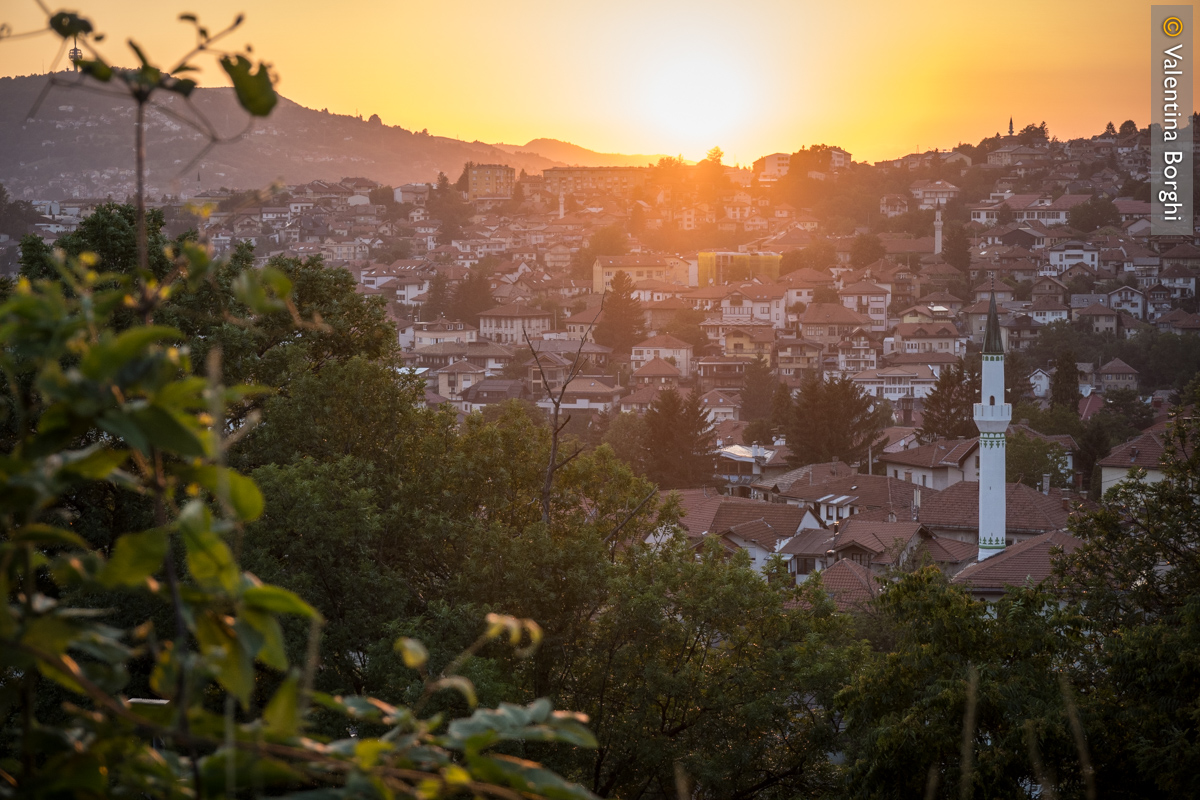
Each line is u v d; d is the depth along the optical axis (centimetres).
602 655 2019
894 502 6550
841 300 16375
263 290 262
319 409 2338
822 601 2131
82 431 272
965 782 345
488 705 1709
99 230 2322
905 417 11131
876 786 1570
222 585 275
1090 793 400
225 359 2347
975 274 18038
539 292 19100
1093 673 1875
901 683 1689
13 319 264
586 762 1956
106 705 262
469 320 16975
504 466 2339
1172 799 1434
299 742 276
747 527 5806
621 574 2088
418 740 295
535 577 1992
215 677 277
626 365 14012
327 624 1967
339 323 2684
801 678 1903
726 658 2091
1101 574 2322
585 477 2431
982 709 1553
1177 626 1945
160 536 268
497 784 289
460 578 2039
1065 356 10262
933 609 1688
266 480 2030
